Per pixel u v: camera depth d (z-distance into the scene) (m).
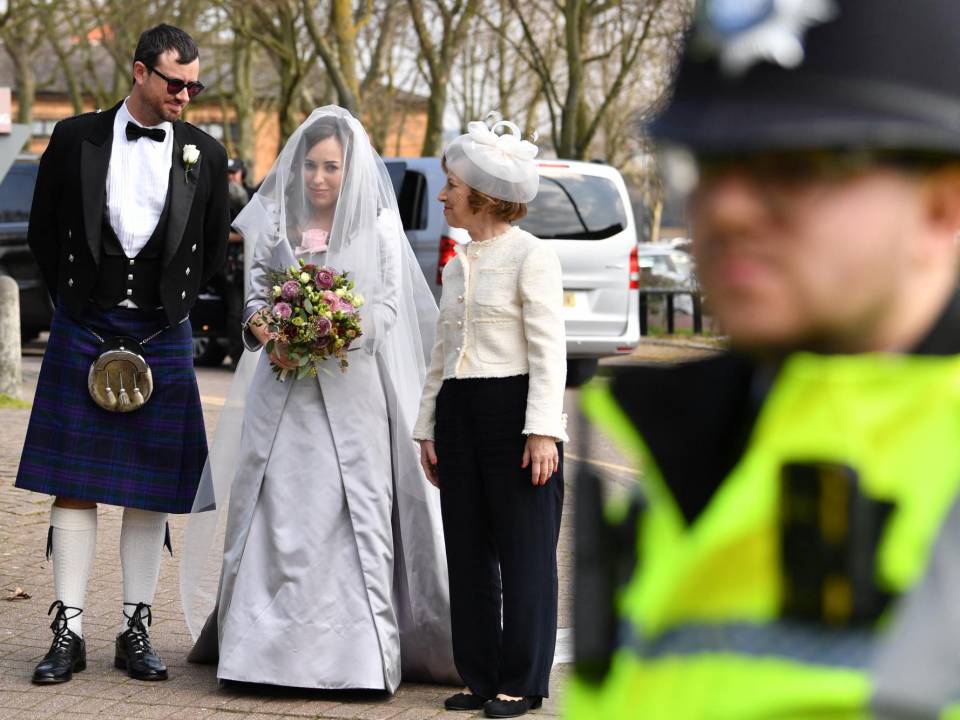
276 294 11.45
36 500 19.36
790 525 2.04
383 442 11.69
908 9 1.89
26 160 39.72
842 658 1.99
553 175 32.59
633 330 32.81
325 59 57.50
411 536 11.80
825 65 1.90
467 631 11.05
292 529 11.51
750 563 2.09
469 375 10.84
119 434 12.19
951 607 1.95
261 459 11.64
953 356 2.05
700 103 1.97
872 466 2.03
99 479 12.07
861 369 2.04
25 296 39.50
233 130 105.56
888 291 2.00
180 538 17.45
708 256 2.04
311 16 57.22
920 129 1.87
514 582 10.77
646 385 2.35
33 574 15.59
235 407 12.28
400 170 32.59
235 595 11.55
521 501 10.73
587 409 2.42
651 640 2.19
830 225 1.95
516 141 10.86
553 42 83.69
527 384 10.77
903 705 1.94
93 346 12.16
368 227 11.81
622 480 2.40
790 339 2.04
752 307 2.02
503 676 10.83
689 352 2.35
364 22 59.19
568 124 64.06
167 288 12.20
